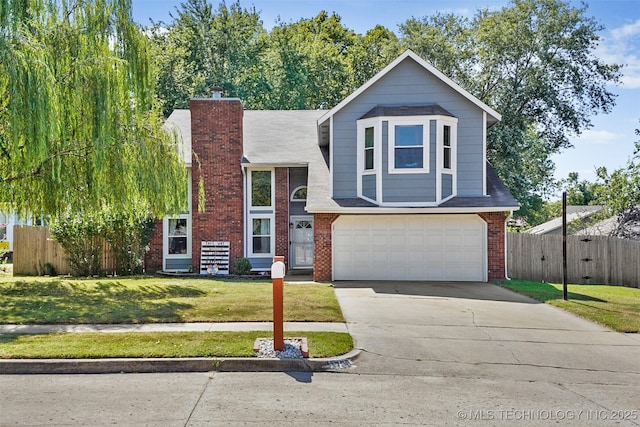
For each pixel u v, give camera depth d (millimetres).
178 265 19062
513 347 8258
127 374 6734
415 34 34062
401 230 16766
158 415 5242
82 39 12367
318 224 16609
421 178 16375
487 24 30109
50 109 10633
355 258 16766
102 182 13148
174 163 15062
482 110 16859
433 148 16328
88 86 11945
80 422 5043
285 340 7953
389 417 5273
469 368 7129
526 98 29734
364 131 16906
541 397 5984
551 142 31328
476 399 5883
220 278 17266
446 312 11055
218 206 18922
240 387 6211
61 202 13461
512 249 20156
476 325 9797
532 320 10375
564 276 13180
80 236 17516
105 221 17234
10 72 10250
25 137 10516
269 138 20984
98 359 6945
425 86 17031
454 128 16703
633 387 6406
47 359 6938
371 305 11812
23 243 18594
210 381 6449
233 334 8445
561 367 7234
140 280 16188
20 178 12859
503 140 28891
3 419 5121
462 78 31906
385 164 16469
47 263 18500
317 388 6211
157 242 19016
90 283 15234
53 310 10625
